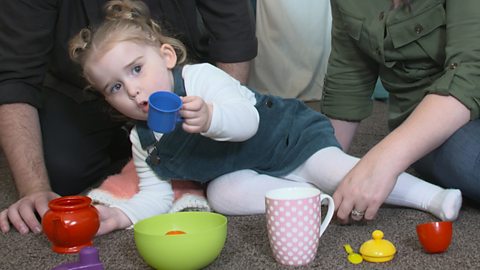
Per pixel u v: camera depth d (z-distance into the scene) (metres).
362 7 1.41
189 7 1.62
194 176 1.32
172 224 1.10
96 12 1.50
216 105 1.18
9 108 1.39
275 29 2.67
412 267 0.97
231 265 1.01
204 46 1.68
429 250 1.02
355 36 1.44
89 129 1.61
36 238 1.21
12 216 1.25
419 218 1.20
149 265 1.02
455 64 1.19
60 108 1.61
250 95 1.36
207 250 0.97
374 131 2.21
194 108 1.10
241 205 1.29
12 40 1.41
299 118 1.38
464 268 0.96
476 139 1.23
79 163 1.57
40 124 1.57
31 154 1.35
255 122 1.25
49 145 1.56
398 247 1.06
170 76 1.28
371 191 1.11
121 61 1.21
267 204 1.00
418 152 1.13
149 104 1.05
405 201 1.25
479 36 1.19
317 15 2.67
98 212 1.16
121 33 1.24
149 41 1.27
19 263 1.08
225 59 1.63
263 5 2.67
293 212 0.98
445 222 1.01
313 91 2.76
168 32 1.57
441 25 1.30
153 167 1.31
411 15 1.31
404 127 1.15
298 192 1.07
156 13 1.59
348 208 1.13
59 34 1.54
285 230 0.98
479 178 1.22
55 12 1.49
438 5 1.29
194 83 1.28
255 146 1.33
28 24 1.42
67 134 1.59
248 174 1.32
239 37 1.63
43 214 1.20
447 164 1.27
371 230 1.15
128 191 1.38
